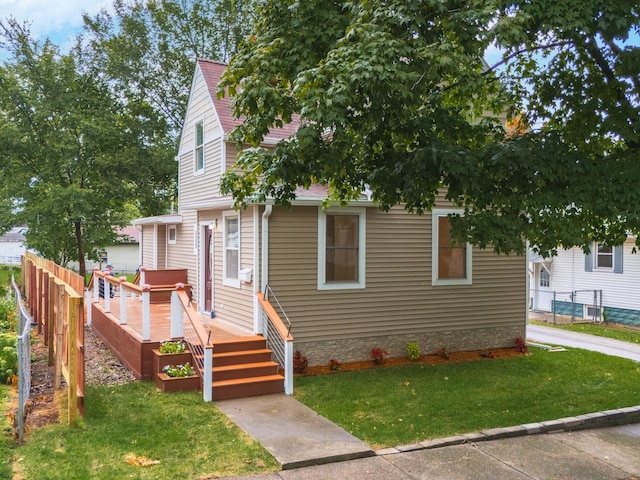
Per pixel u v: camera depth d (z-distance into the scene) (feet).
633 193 22.71
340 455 20.31
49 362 31.27
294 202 34.50
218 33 95.40
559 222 22.94
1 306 45.01
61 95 73.20
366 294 37.70
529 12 21.43
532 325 65.16
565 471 19.81
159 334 32.73
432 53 21.25
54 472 17.74
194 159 51.31
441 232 40.65
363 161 29.19
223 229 40.06
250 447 21.02
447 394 29.32
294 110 25.68
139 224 61.72
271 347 33.91
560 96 27.76
